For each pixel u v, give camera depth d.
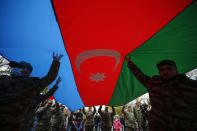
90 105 5.08
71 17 2.15
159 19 2.28
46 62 3.30
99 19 2.20
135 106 6.71
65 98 4.74
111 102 4.78
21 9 2.08
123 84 3.90
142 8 2.07
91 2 1.92
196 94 1.13
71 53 2.97
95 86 4.08
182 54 2.87
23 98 1.25
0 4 1.98
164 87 1.31
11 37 2.59
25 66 1.51
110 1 1.92
